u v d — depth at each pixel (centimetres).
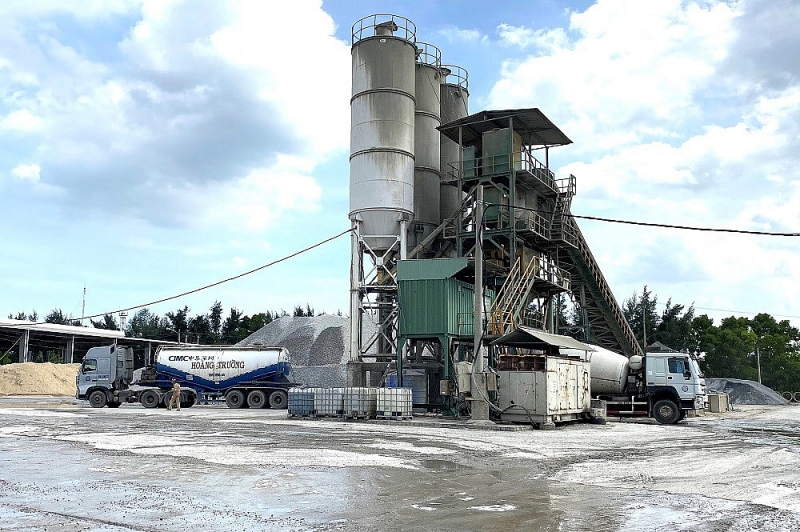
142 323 14625
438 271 3441
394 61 4391
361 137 4372
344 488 1329
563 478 1473
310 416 3278
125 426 2831
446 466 1642
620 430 2789
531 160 4141
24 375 6450
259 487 1334
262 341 8162
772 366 10262
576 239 4303
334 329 7862
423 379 4203
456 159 4966
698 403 3375
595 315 4819
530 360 2830
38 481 1399
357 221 4322
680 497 1255
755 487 1377
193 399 4603
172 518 1059
